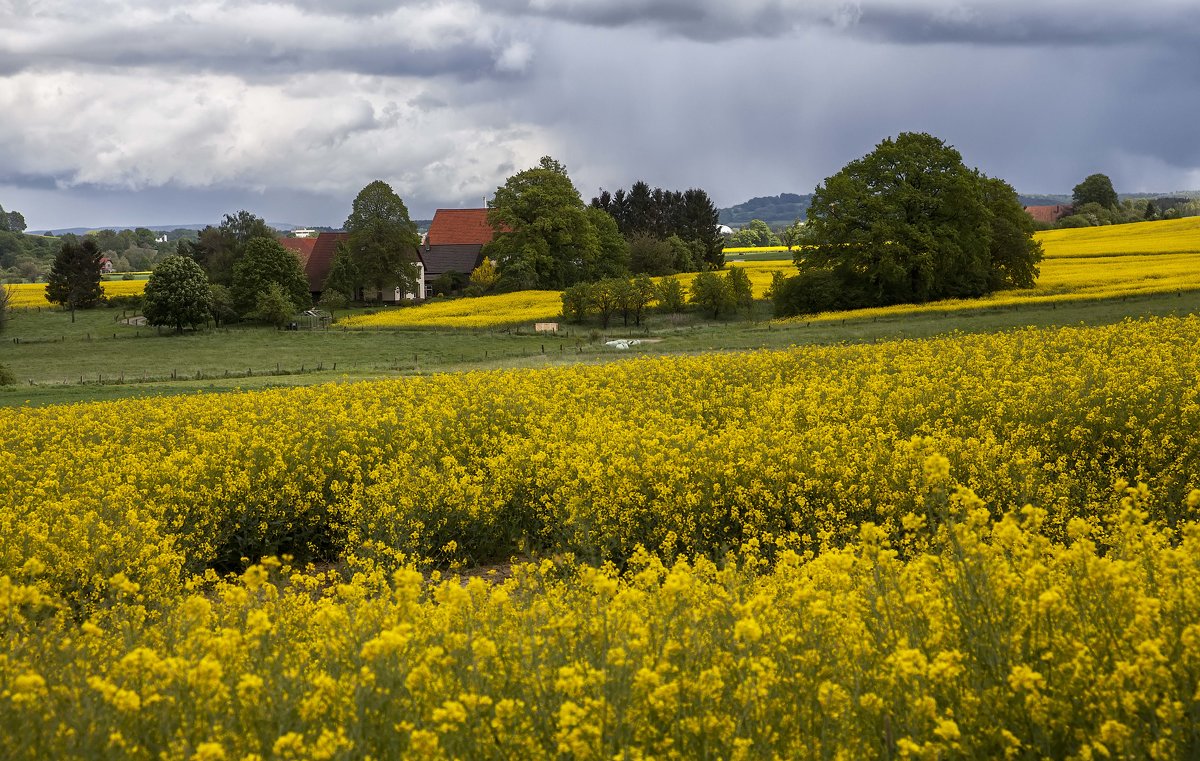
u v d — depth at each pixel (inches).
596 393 983.6
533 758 177.3
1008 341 1261.1
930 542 351.9
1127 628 203.5
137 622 300.8
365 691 188.4
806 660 208.5
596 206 6761.8
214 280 4603.8
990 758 177.8
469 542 528.7
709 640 220.4
